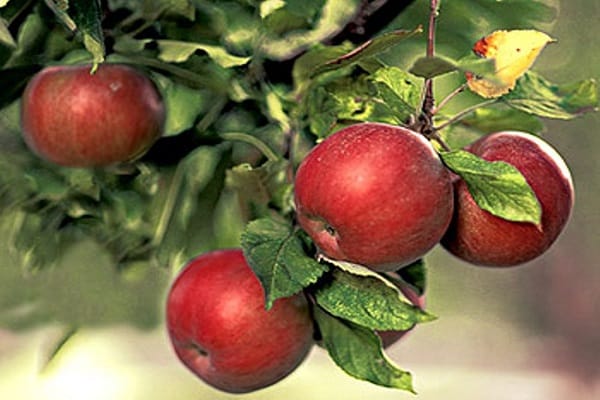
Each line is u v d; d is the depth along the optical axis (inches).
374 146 36.1
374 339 36.8
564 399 195.6
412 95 37.6
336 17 40.5
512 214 35.9
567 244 187.3
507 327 207.0
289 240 36.4
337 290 36.4
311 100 39.7
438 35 42.4
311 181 36.3
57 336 49.0
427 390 202.4
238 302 38.4
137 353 185.2
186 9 39.6
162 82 42.4
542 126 40.4
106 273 49.1
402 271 38.9
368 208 35.9
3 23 39.4
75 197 42.3
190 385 170.2
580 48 107.5
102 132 41.3
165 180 42.3
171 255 43.4
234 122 41.4
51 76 41.3
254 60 40.5
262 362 38.5
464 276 195.2
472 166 36.0
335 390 170.2
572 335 195.6
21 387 151.1
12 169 42.8
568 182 37.7
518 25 42.4
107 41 40.0
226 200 43.1
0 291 48.8
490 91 37.4
